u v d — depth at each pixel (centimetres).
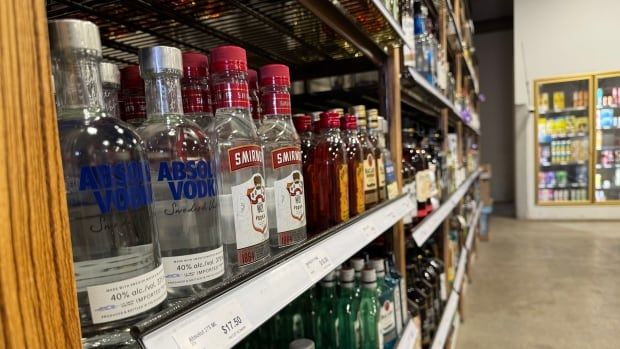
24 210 28
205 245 51
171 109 51
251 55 135
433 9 236
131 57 114
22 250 27
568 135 621
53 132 30
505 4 708
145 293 41
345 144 97
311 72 149
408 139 191
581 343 258
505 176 800
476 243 480
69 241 31
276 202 70
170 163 50
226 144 58
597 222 594
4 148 26
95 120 41
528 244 495
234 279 52
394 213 114
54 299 29
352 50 132
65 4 76
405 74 142
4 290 26
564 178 628
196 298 45
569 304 315
